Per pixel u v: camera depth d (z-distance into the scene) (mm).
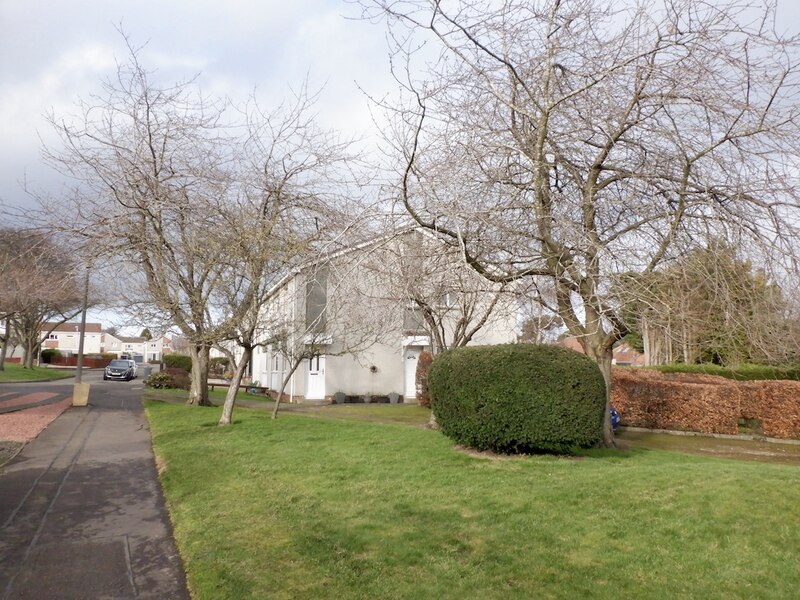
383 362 25391
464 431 9719
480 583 4977
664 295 8062
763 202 8195
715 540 5703
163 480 9219
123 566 5844
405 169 8938
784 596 4691
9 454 11461
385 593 4832
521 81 8789
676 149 9047
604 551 5602
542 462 8984
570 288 9453
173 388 30344
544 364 9281
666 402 15422
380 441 11227
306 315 14656
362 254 9836
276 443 11500
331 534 6227
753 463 9641
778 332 8062
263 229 12641
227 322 13234
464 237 8719
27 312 29000
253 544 6027
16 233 13523
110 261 13711
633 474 7844
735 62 7789
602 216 9719
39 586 5359
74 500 8258
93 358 70062
